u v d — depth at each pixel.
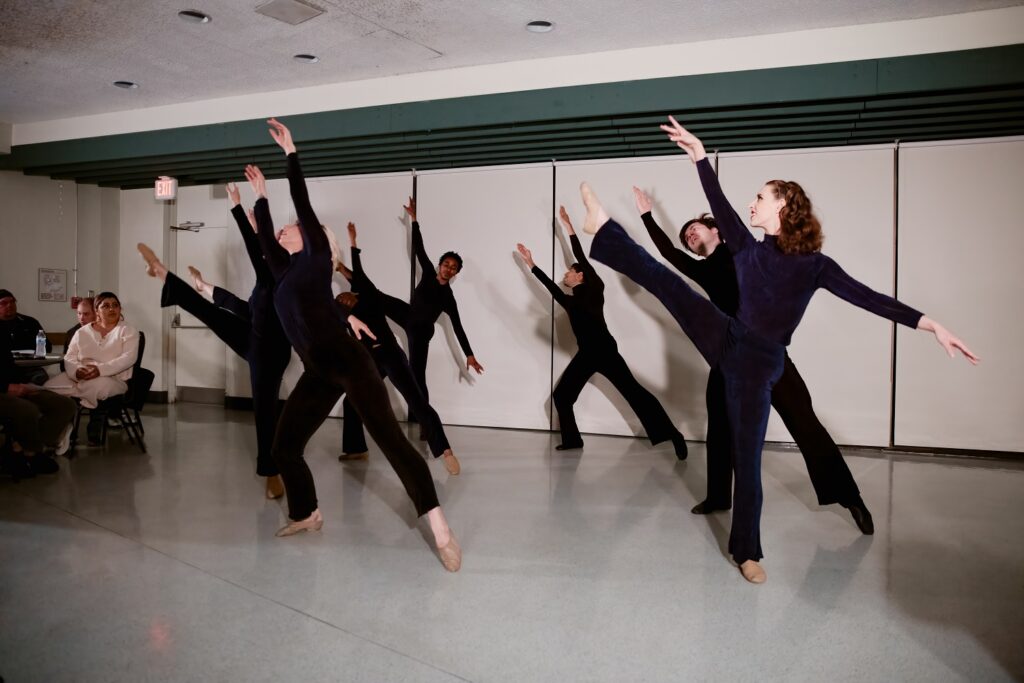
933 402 6.21
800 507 4.37
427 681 2.24
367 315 5.10
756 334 2.97
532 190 7.25
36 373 7.09
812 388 6.45
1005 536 3.78
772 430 6.63
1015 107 5.33
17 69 6.25
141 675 2.27
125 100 7.21
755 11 4.96
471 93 6.16
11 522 3.95
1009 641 2.53
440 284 6.37
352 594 2.95
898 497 4.65
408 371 5.14
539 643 2.51
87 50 5.79
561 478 5.12
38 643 2.48
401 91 6.40
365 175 7.91
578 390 6.17
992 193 6.02
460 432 7.20
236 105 7.02
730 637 2.56
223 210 8.91
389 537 3.71
